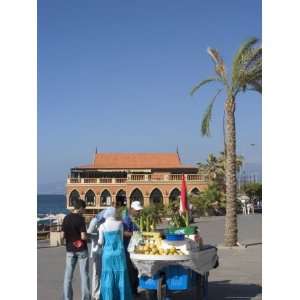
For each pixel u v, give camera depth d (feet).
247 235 89.10
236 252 63.57
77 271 48.60
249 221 132.67
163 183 262.88
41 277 44.70
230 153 70.64
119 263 30.66
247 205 188.55
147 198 263.29
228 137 70.95
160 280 30.63
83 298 31.83
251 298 34.91
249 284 40.60
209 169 227.40
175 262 30.22
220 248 67.92
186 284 30.81
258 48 68.44
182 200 36.88
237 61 68.90
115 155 295.89
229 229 69.41
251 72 68.64
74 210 32.32
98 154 296.71
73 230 31.91
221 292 37.19
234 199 69.82
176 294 36.63
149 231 33.47
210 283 41.14
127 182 264.72
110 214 31.27
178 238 31.32
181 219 34.86
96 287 33.78
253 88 69.82
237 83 69.36
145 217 34.55
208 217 161.58
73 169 277.64
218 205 183.52
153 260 29.91
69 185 267.59
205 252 32.30
